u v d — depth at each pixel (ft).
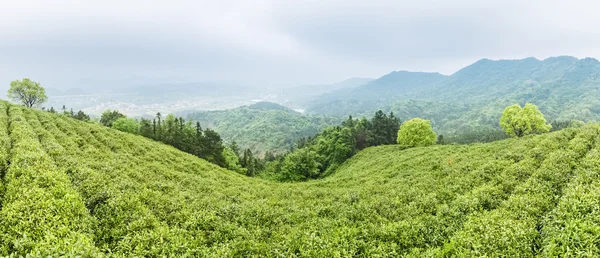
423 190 83.35
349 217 67.51
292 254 46.57
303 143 481.87
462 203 61.11
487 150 118.01
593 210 38.40
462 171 93.40
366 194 92.27
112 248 42.57
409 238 51.44
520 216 47.62
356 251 47.21
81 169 69.05
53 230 36.22
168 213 62.18
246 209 72.02
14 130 96.37
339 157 274.16
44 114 169.48
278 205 87.51
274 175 253.03
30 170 53.47
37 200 42.32
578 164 64.85
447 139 620.49
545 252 35.22
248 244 50.67
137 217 51.70
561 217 41.01
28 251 31.17
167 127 318.45
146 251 41.55
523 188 59.93
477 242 40.45
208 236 53.36
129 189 68.54
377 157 215.10
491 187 66.69
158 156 146.82
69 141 112.78
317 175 262.88
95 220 46.70
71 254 29.63
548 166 68.23
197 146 284.20
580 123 360.28
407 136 229.86
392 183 103.55
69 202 44.80
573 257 32.12
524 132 203.31
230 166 284.20
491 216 48.91
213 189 103.81
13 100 276.82
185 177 112.88
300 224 65.00
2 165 60.13
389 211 68.90
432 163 123.75
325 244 48.70
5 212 38.96
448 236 49.03
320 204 85.10
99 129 163.94
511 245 38.73
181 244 46.01
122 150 137.28
